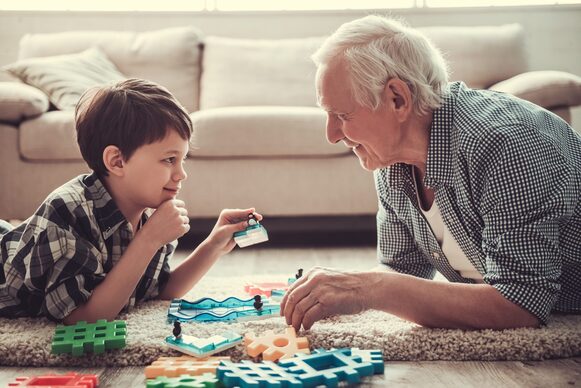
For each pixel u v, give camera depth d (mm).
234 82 3305
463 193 1234
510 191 1162
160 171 1373
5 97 2770
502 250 1165
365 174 2812
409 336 1173
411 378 1058
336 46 1241
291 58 3346
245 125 2752
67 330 1207
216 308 1396
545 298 1170
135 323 1323
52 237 1292
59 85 2998
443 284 1186
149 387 962
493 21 3957
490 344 1147
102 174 1404
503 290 1162
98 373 1105
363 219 3100
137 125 1349
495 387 1016
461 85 1347
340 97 1233
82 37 3428
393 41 1231
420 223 1396
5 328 1282
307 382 954
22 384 999
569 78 2668
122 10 3908
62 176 2799
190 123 1417
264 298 1485
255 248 2736
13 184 2801
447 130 1241
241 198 2801
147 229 1329
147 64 3367
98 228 1362
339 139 1300
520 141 1176
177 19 3861
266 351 1093
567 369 1096
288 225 3117
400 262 1538
